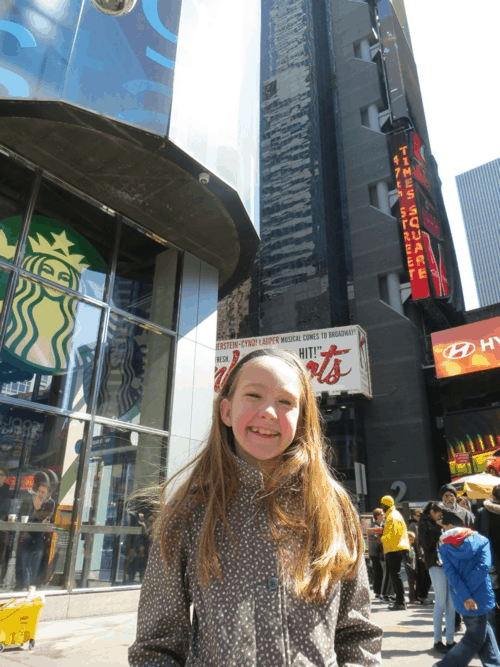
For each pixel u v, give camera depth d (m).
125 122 7.03
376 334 32.78
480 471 26.19
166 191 8.78
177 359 9.58
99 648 5.11
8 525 6.53
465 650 3.68
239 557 1.10
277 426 1.20
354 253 36.09
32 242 7.85
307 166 39.47
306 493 1.22
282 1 47.69
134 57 7.43
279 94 43.78
